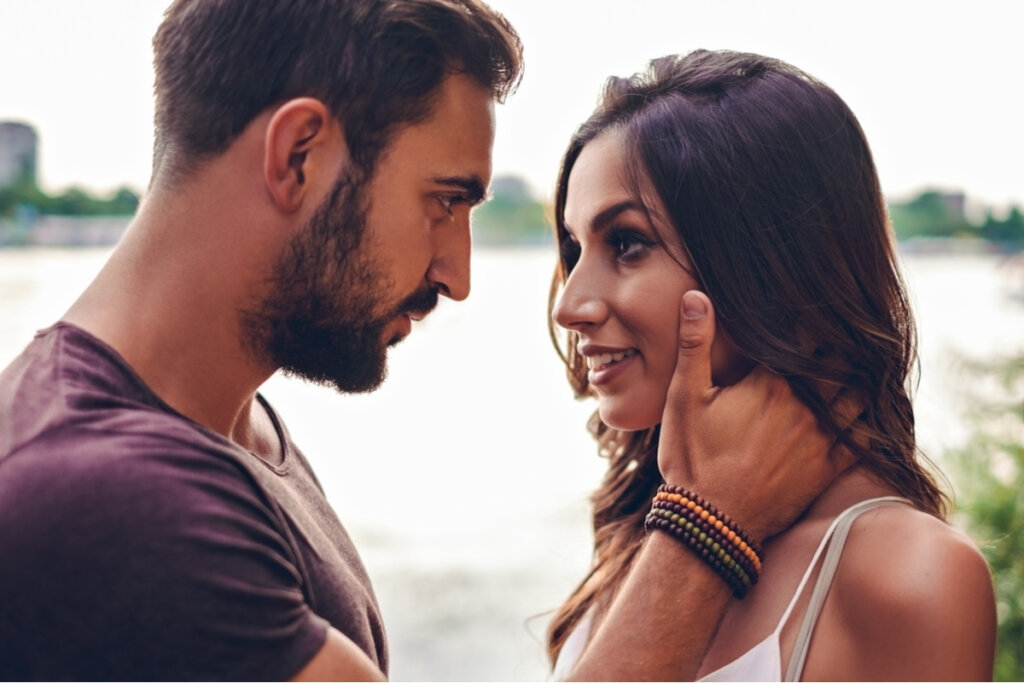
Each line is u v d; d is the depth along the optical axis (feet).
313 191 4.50
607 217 4.87
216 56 4.46
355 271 4.62
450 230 4.95
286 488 4.91
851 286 4.81
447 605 13.92
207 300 4.49
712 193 4.72
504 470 18.93
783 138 4.78
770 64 5.00
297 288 4.56
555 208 5.53
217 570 3.77
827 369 4.66
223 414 4.68
